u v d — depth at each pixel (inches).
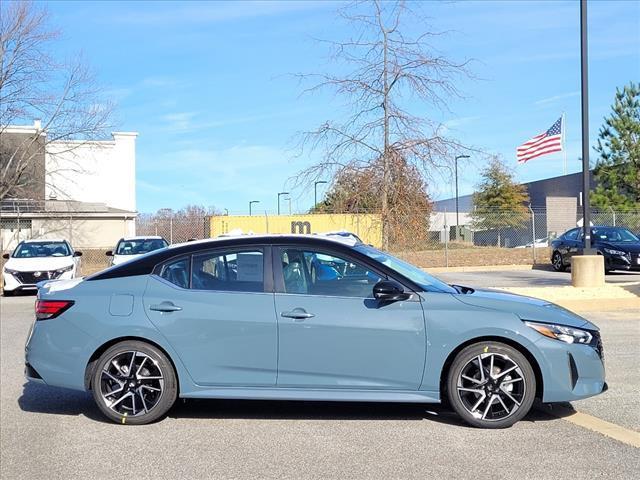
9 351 369.7
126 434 207.6
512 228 1467.8
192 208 1628.9
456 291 221.5
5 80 1035.3
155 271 220.7
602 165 1385.3
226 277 217.9
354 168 509.0
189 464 180.1
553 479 164.9
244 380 210.5
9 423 222.5
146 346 212.8
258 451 189.9
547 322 205.6
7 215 1332.4
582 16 560.4
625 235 854.5
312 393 208.8
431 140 502.6
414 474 169.6
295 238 220.7
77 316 215.3
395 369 206.4
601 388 208.7
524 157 1069.1
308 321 208.1
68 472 175.6
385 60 503.8
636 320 432.8
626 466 173.3
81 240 1472.7
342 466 176.6
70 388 216.4
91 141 1408.7
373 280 213.8
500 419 205.0
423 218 526.9
